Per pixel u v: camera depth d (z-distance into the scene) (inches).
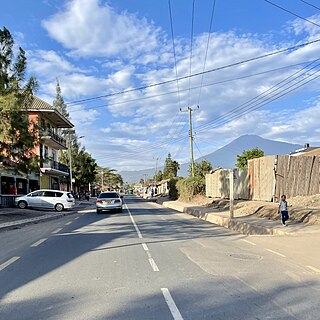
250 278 292.5
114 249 430.6
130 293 248.8
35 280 286.7
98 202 1104.8
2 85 791.1
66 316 205.0
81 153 2536.9
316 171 924.0
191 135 1870.1
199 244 473.4
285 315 206.7
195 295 244.1
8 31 827.4
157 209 1349.7
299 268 331.9
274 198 897.5
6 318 203.3
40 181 1796.3
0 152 823.1
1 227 675.4
